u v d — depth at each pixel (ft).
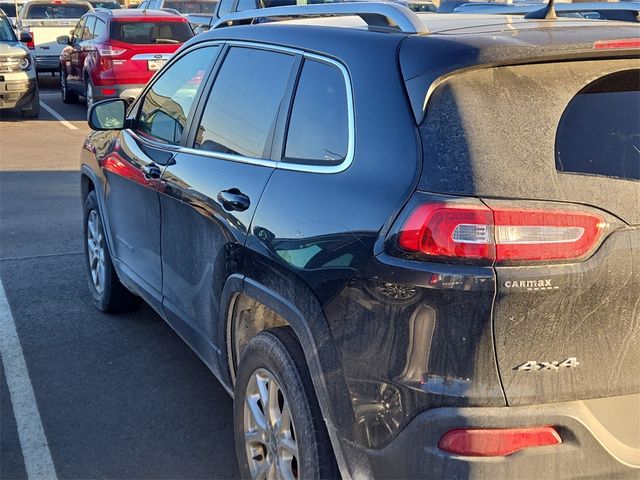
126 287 16.47
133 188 14.76
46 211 26.96
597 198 7.70
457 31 9.11
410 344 7.77
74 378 14.89
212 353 11.91
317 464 8.93
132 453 12.44
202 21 54.39
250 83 11.62
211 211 11.30
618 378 7.84
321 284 8.67
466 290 7.43
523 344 7.54
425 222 7.64
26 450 12.48
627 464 7.89
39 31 61.82
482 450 7.54
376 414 8.15
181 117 13.52
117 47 45.16
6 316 17.80
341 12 10.48
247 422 10.59
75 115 50.62
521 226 7.46
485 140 7.80
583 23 9.78
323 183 9.13
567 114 8.15
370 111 8.77
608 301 7.64
